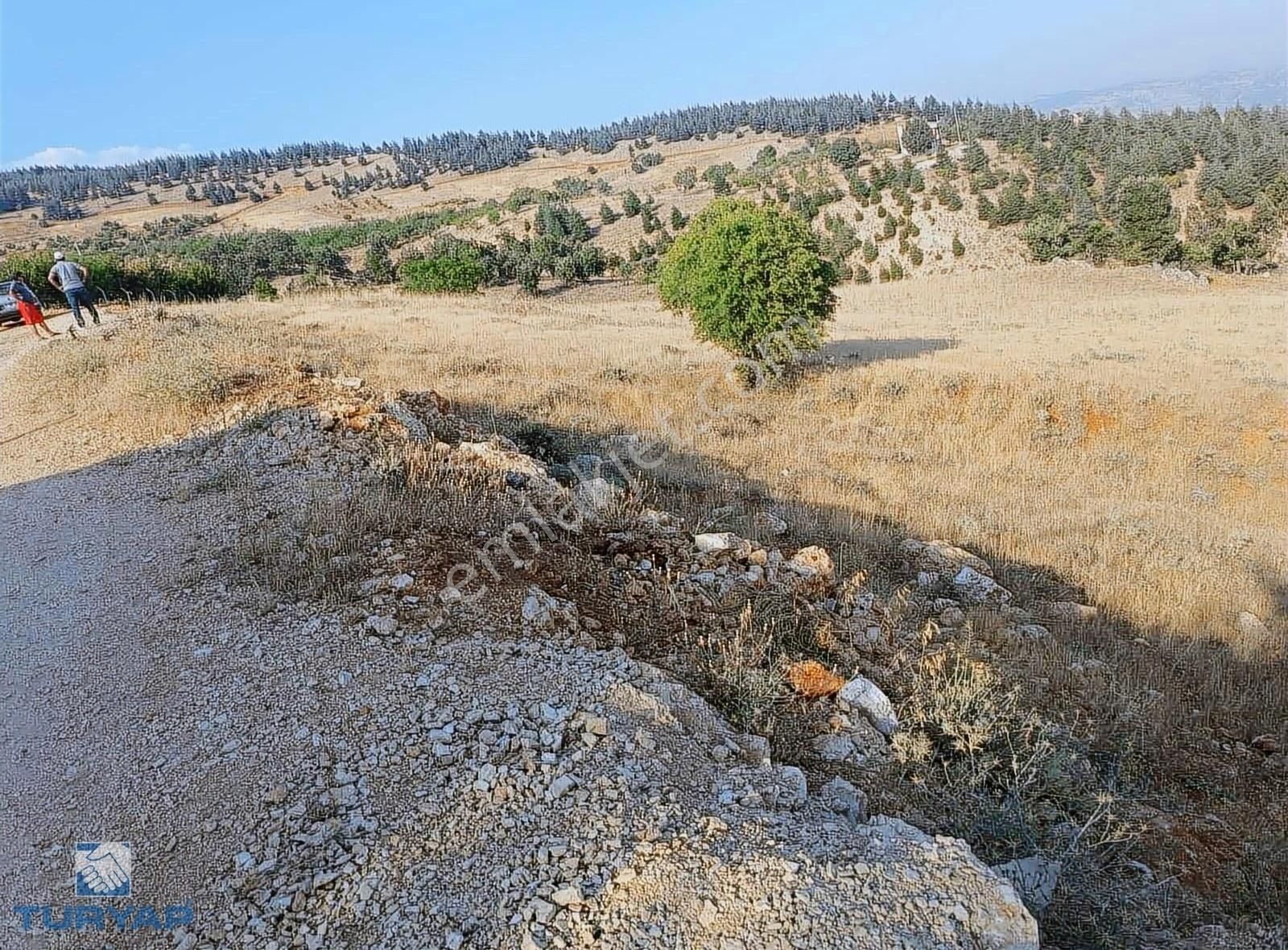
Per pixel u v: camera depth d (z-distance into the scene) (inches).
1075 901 168.1
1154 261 1894.7
